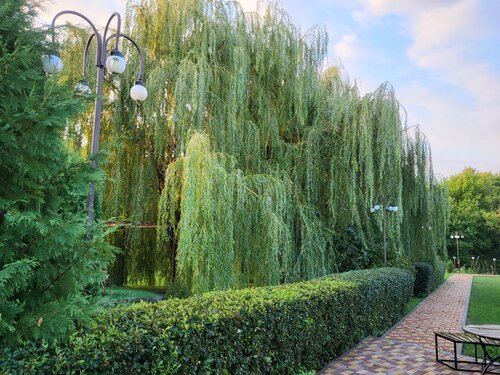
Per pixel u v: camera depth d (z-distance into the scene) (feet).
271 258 21.72
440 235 39.37
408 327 23.65
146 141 25.75
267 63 27.55
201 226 19.76
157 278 30.86
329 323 15.42
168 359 7.69
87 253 7.25
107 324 7.68
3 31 7.03
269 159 27.53
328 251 28.30
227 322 9.54
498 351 17.87
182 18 24.91
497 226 125.90
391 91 28.60
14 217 6.13
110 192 24.86
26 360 5.78
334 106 29.25
